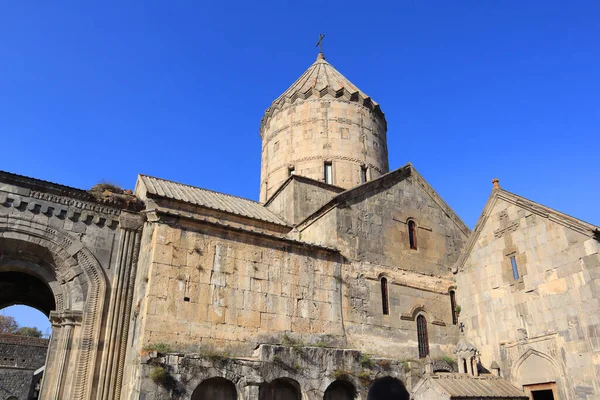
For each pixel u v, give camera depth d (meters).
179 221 17.94
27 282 23.16
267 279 18.88
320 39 35.88
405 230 23.69
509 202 21.23
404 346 20.95
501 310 20.61
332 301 20.00
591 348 16.73
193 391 15.42
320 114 29.75
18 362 45.34
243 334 17.56
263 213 25.80
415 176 25.38
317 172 28.30
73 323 18.39
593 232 17.36
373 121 31.11
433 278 23.44
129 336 18.25
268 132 31.44
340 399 18.25
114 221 20.34
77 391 17.25
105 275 19.36
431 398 16.62
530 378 18.66
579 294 17.56
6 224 18.27
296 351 17.52
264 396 16.81
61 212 19.39
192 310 16.95
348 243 21.52
